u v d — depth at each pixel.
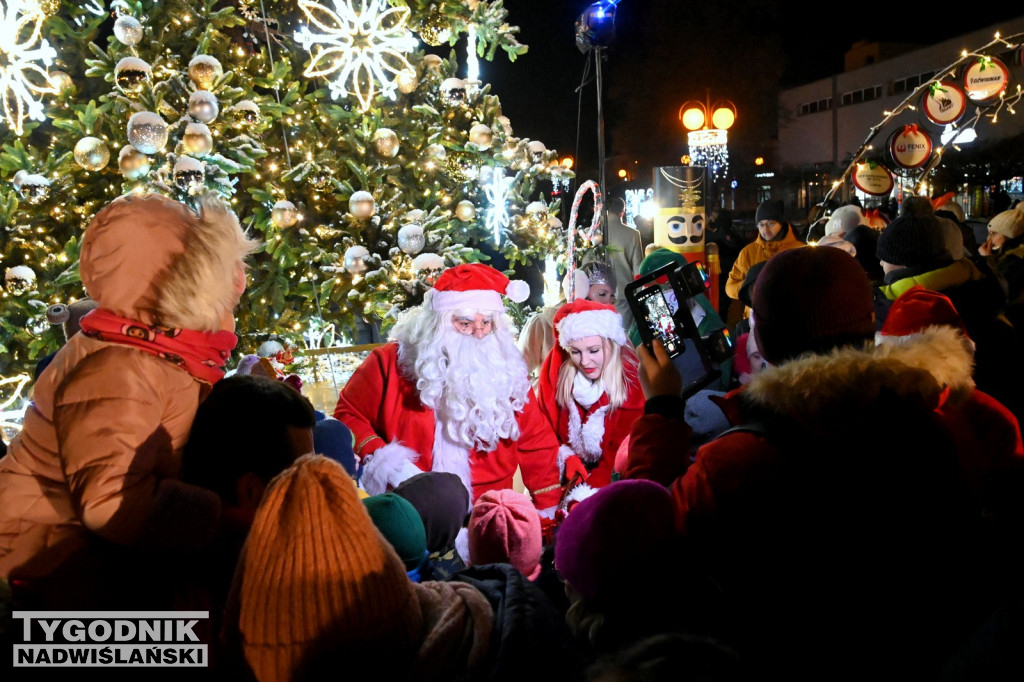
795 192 26.56
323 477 1.16
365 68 5.39
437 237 5.12
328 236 5.11
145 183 4.40
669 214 7.73
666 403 1.82
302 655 1.11
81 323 1.61
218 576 1.57
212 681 1.49
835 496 1.32
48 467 1.54
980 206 17.20
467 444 2.85
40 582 1.54
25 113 5.00
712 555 1.40
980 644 1.12
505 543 1.88
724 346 2.18
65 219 4.81
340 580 1.12
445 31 5.56
